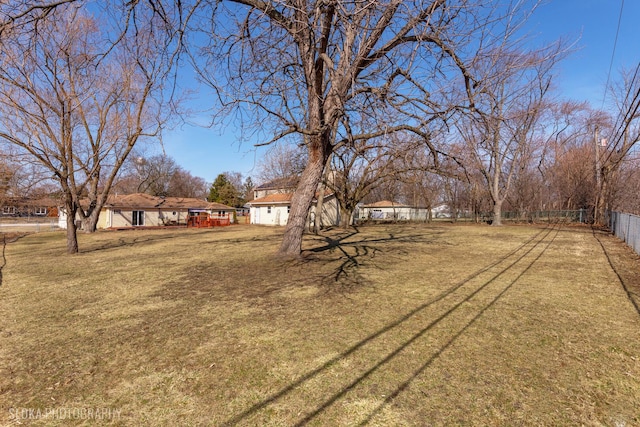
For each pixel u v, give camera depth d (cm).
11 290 670
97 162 1458
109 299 577
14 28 396
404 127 600
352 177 2300
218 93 555
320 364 326
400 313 473
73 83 1118
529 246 1262
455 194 3334
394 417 243
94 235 2128
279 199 3225
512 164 2520
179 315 480
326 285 640
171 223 3284
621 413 247
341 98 577
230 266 862
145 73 485
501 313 470
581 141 2991
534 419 240
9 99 1078
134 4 417
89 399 274
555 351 350
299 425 236
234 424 239
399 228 2394
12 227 3136
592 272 761
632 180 2409
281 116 659
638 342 371
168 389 287
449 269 799
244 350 360
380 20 551
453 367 316
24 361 345
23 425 241
